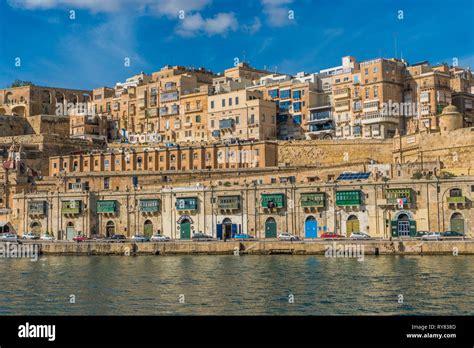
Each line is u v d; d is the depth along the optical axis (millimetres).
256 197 123750
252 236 121750
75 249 117125
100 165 179000
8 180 153500
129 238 127188
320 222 119062
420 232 109062
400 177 119562
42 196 140125
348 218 117250
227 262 97438
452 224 110625
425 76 178500
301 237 118562
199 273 85500
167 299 68125
